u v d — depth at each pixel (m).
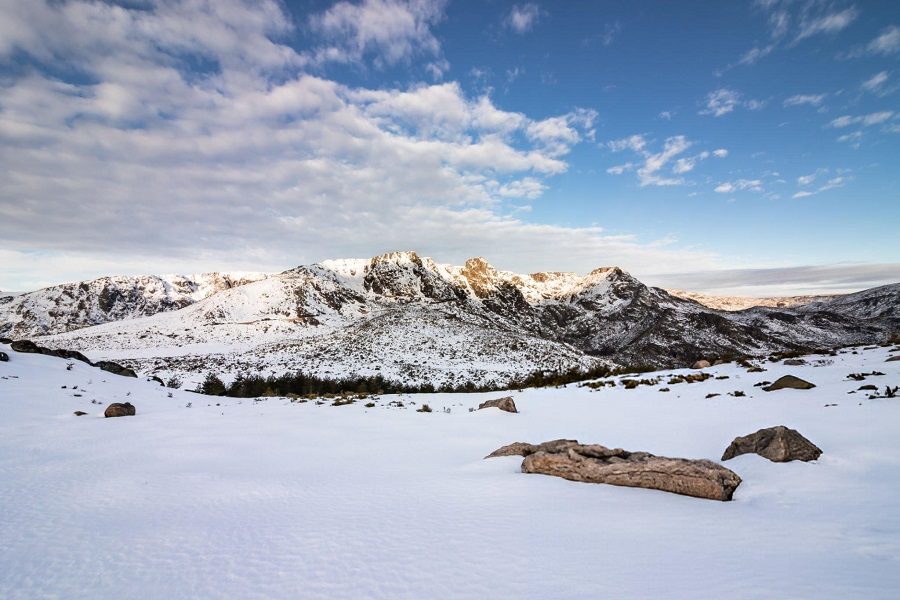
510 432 13.92
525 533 5.39
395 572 4.45
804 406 12.61
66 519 6.47
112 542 5.58
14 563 5.02
